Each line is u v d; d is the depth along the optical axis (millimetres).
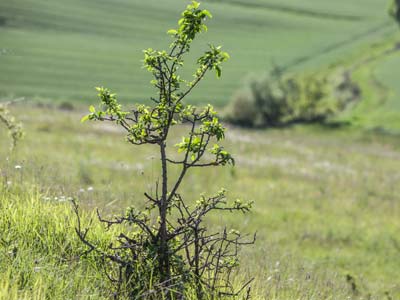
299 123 90250
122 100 94250
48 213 7941
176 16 151250
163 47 129875
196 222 6875
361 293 12945
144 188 17375
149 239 6922
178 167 29781
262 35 151375
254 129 84750
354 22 167875
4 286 5883
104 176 21922
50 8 139500
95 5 148375
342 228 23031
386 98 102312
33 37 123938
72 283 6352
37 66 108062
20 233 7270
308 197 28469
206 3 164875
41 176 11500
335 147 61562
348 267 18016
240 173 32250
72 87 99312
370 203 29188
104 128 42375
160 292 6539
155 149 35562
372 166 46812
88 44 125812
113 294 6305
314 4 179750
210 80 116188
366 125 87562
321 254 18938
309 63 134500
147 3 156375
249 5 169625
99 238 7391
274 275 10445
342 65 131875
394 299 13625
